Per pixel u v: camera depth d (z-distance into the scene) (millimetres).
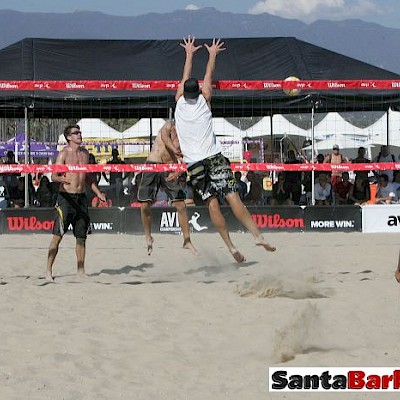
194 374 5336
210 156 8398
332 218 15742
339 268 10148
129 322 6824
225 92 16438
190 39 9070
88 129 25625
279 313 7102
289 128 26078
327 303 7516
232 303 7625
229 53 18125
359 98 16156
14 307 7473
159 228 15492
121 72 17172
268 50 18203
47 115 19438
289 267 10133
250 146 25828
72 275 9742
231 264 10641
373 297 7836
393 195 17047
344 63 17766
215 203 8453
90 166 13719
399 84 11375
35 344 6039
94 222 15484
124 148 25625
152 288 8484
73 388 4953
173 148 10172
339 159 18016
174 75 17219
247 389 4961
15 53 17750
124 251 12289
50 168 13766
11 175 17266
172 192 10430
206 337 6332
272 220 15695
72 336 6309
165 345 6098
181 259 11242
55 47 18109
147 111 19828
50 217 15492
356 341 6141
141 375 5309
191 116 8391
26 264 10766
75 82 11234
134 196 16969
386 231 15750
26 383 5027
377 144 26000
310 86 11164
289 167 14258
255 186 17547
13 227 15453
